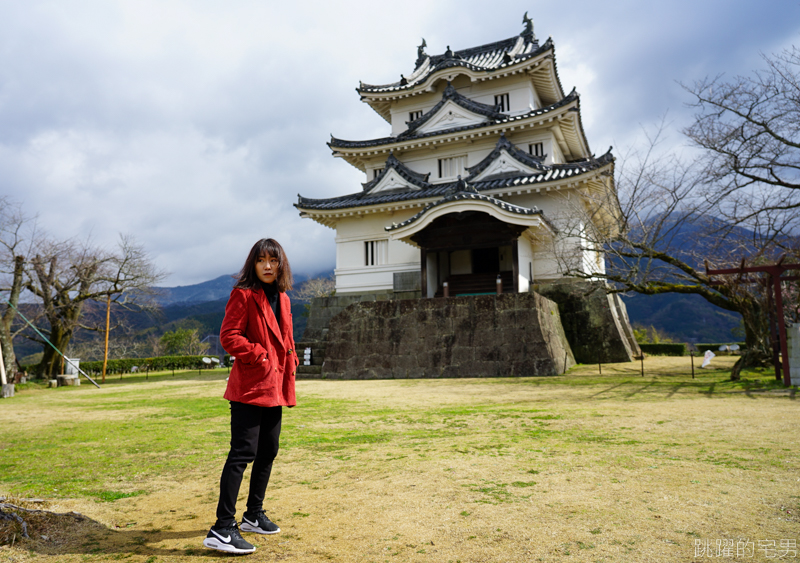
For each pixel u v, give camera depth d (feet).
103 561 7.21
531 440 15.57
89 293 84.64
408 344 47.16
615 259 54.90
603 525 7.94
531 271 62.69
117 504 10.42
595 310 59.11
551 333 46.73
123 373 104.63
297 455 14.70
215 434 19.67
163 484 12.22
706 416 18.95
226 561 7.09
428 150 78.54
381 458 13.84
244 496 10.64
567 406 23.26
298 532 8.21
